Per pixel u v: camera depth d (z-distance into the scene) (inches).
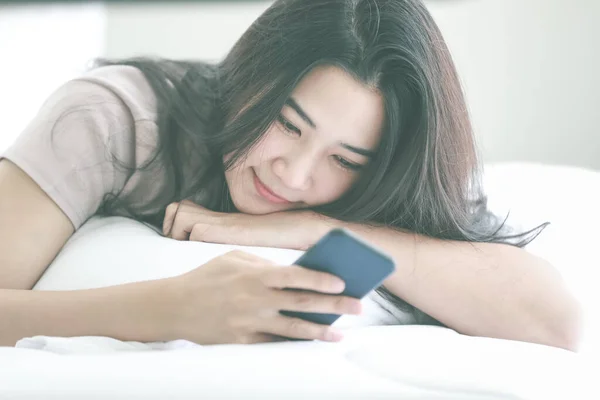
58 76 105.1
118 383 24.6
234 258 34.0
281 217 43.5
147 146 44.9
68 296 34.8
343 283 30.0
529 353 34.1
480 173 49.4
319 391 25.3
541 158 94.1
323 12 40.9
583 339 41.8
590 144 92.2
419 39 41.6
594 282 48.3
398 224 44.9
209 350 29.1
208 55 105.5
